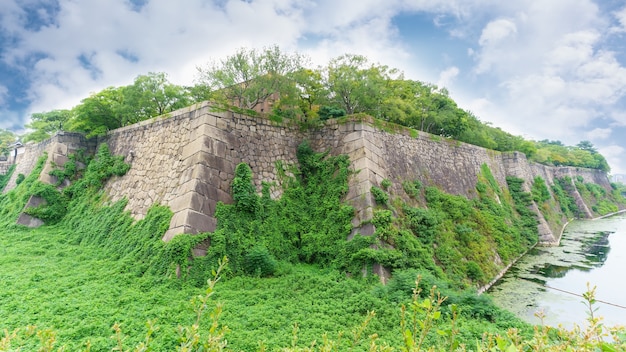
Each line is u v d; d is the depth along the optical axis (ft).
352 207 39.93
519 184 88.33
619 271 54.44
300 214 42.70
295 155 48.24
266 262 34.24
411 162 54.90
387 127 52.31
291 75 53.62
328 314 25.98
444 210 53.57
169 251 32.35
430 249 41.70
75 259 38.63
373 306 27.14
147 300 26.89
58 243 45.88
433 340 20.93
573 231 102.06
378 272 33.83
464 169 70.33
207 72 56.34
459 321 25.80
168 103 61.87
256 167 43.14
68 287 29.43
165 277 30.96
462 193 64.44
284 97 54.65
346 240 37.91
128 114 60.80
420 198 51.03
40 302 25.85
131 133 56.70
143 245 36.58
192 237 33.04
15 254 40.09
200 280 30.99
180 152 42.83
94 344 19.58
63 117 97.45
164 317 23.70
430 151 62.18
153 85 60.64
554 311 37.93
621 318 36.58
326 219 40.98
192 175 37.76
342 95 58.44
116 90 66.85
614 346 8.67
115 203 48.93
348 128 46.96
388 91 64.28
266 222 39.60
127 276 31.99
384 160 47.88
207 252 33.32
